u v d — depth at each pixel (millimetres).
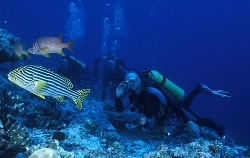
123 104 5996
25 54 5688
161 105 5598
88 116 7246
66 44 4605
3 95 4973
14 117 4852
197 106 32438
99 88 14875
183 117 6023
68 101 9117
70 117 6629
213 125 7891
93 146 5402
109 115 7973
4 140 3643
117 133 6707
